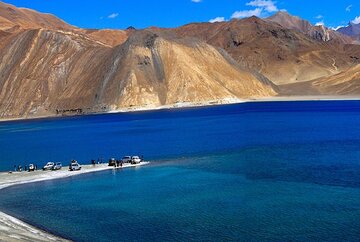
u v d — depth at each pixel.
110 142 120.56
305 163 72.44
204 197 53.62
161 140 117.06
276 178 62.16
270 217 45.00
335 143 94.69
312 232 40.41
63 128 179.62
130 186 61.81
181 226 43.44
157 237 40.72
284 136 112.31
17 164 91.38
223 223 43.81
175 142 110.81
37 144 129.50
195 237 40.38
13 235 38.16
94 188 61.75
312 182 58.78
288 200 50.78
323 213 45.56
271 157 80.19
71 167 76.06
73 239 40.72
